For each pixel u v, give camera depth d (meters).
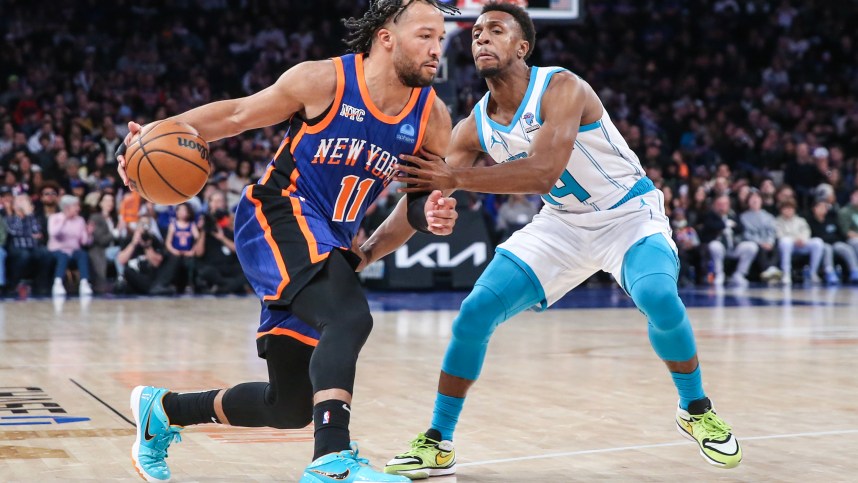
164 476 3.20
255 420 3.12
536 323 8.92
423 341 7.50
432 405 4.76
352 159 2.96
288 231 2.94
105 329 8.21
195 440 3.91
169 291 12.04
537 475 3.37
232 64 17.03
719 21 20.06
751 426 4.26
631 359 6.48
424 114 3.03
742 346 7.19
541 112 3.43
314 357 2.78
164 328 8.32
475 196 12.88
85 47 16.97
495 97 3.58
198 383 5.41
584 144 3.56
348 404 2.75
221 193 12.36
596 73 18.47
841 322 8.95
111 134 13.91
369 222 12.44
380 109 2.94
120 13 17.84
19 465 3.42
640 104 18.02
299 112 2.99
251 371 5.88
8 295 11.79
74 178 12.97
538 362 6.32
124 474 3.31
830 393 5.14
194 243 12.17
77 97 15.30
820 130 17.66
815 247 14.13
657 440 3.96
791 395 5.07
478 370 3.45
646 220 3.60
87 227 12.16
